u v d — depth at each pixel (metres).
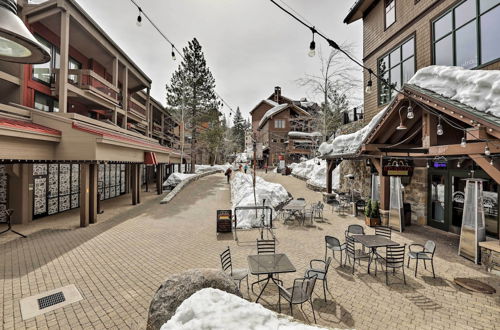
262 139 46.09
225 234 10.16
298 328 3.04
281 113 42.16
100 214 14.00
